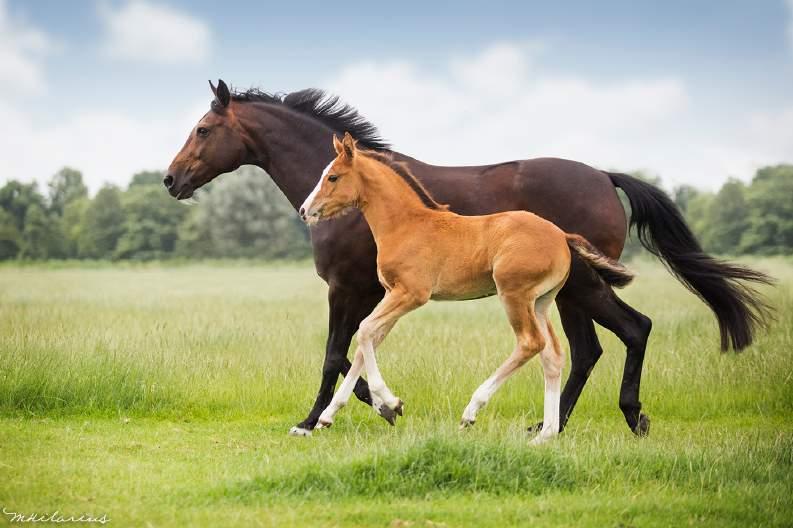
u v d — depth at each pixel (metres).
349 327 10.74
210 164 11.46
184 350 13.91
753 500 7.12
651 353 13.98
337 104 11.48
